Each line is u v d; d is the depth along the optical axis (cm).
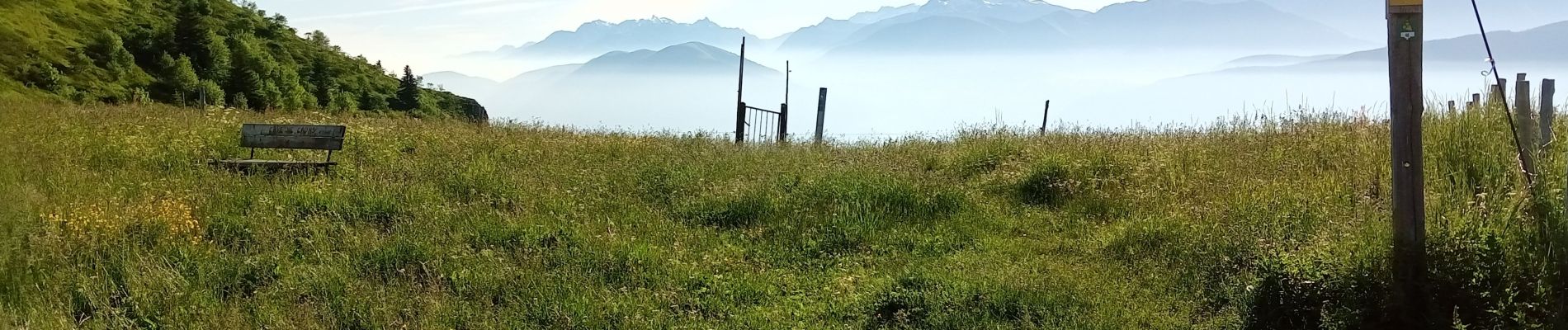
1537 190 554
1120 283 663
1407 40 505
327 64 8856
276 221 771
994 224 887
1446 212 562
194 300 587
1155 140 1291
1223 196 851
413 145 1288
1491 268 498
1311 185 840
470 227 782
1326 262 540
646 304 610
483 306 602
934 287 644
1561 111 1021
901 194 927
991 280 655
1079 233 841
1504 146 706
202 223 761
